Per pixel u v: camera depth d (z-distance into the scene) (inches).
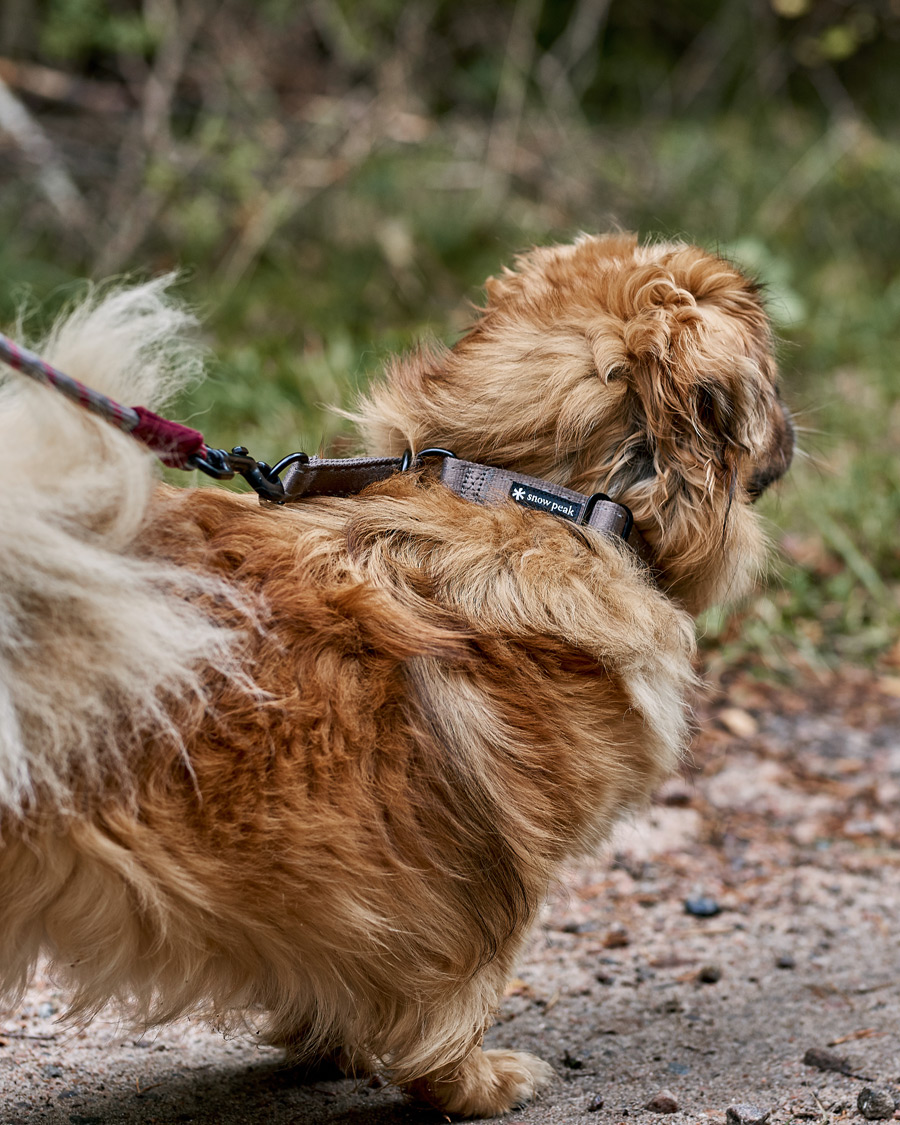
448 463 114.7
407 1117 118.9
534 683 104.3
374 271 372.5
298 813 94.3
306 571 101.0
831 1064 128.1
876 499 287.7
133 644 86.4
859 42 498.9
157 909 91.1
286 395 290.5
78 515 89.0
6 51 397.4
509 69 438.0
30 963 96.9
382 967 103.4
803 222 446.6
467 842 101.6
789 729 226.4
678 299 116.6
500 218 400.8
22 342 105.8
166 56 389.1
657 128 477.7
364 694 98.1
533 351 118.3
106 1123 115.6
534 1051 136.0
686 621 119.0
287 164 381.7
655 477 115.7
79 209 366.6
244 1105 121.1
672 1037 138.7
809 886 179.6
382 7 426.6
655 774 115.7
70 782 87.8
